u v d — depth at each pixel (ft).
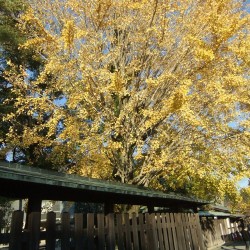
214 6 28.37
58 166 38.47
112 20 32.68
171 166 31.09
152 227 21.90
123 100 33.17
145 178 32.35
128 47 35.42
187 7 31.63
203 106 29.50
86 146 29.48
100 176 32.96
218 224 76.48
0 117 44.01
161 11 31.19
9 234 11.60
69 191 15.72
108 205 19.67
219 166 30.89
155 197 22.74
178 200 29.55
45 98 28.81
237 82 26.68
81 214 15.14
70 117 29.37
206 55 25.82
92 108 29.04
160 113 27.20
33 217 12.74
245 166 30.53
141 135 29.63
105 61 32.01
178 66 31.63
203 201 37.09
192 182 42.75
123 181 32.60
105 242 16.52
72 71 28.78
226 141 29.55
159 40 32.17
